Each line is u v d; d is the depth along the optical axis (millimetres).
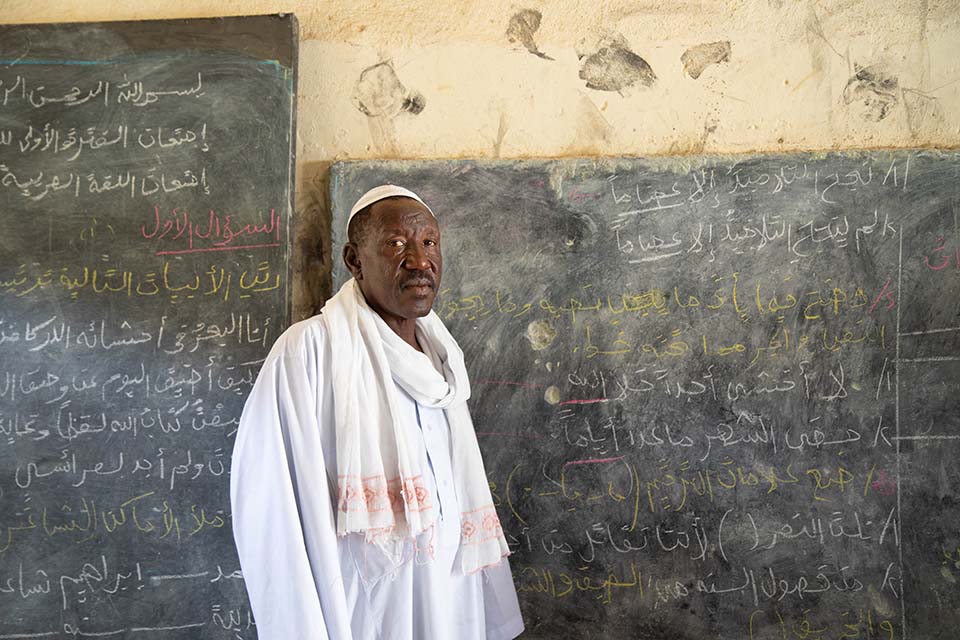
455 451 1724
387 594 1532
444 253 2127
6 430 2066
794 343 2062
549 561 2086
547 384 2104
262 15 2139
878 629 2014
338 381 1533
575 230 2111
